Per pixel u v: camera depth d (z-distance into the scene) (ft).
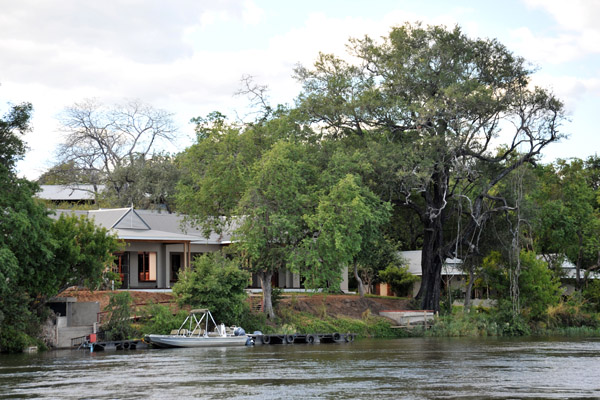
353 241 183.42
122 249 172.45
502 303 223.51
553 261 277.03
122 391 88.79
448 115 200.95
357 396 83.76
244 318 177.58
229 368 112.47
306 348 154.40
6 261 129.08
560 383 94.27
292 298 203.82
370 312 213.87
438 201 222.07
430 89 210.18
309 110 211.00
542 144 208.95
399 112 205.87
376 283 278.05
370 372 106.73
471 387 90.68
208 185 188.96
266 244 187.62
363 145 213.87
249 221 179.52
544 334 219.20
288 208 185.57
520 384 93.40
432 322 213.66
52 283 147.33
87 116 332.19
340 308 213.66
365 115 210.38
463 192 221.66
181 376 102.68
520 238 233.55
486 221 227.20
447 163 205.16
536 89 204.74
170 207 296.71
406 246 311.88
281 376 102.27
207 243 226.99
